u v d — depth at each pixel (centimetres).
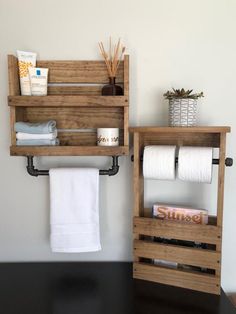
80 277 106
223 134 89
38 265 115
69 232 106
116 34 107
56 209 105
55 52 108
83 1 106
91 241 106
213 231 92
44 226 115
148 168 93
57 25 107
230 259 110
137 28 106
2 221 116
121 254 116
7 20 107
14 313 86
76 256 117
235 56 104
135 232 101
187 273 95
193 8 104
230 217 109
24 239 116
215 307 88
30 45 108
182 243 99
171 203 111
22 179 113
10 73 97
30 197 114
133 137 101
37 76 101
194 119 95
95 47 107
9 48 108
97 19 107
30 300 92
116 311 87
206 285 94
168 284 98
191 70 106
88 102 97
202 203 109
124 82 97
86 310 87
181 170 90
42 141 99
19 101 98
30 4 107
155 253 99
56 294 95
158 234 98
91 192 105
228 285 111
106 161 113
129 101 105
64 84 107
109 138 100
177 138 103
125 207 114
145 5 105
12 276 107
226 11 103
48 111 109
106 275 107
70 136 110
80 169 105
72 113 109
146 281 102
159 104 108
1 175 113
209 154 87
